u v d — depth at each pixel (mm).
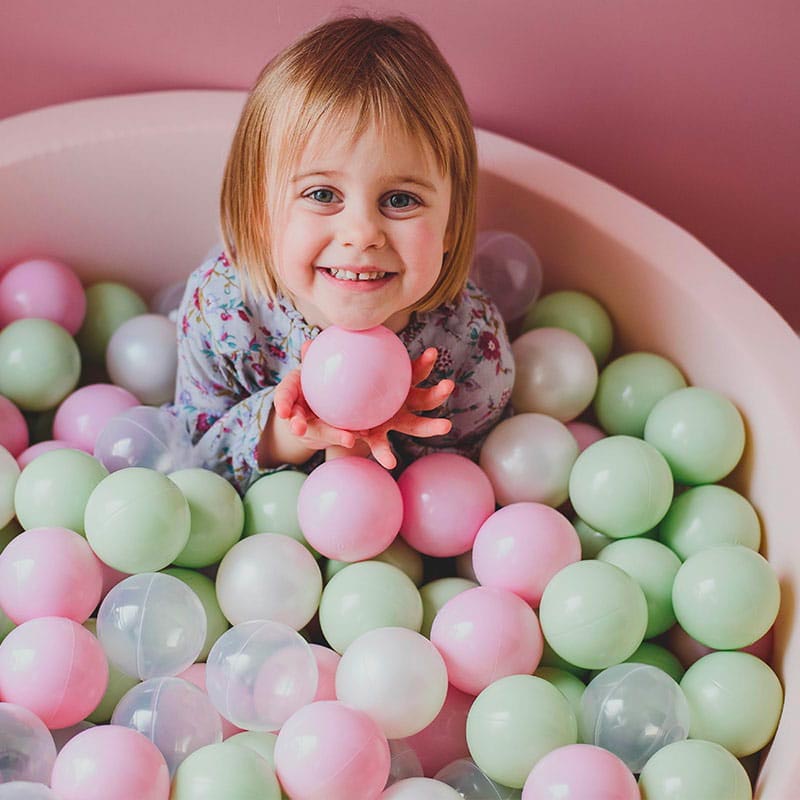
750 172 1484
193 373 1320
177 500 1105
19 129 1389
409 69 1084
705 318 1316
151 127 1401
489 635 1074
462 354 1295
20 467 1261
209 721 1024
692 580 1123
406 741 1088
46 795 901
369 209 1062
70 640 1021
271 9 1373
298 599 1127
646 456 1199
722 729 1074
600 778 944
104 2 1378
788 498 1173
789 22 1354
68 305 1419
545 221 1424
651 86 1417
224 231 1228
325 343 1094
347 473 1147
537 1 1354
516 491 1253
